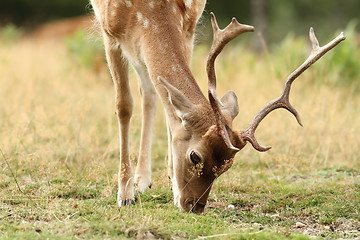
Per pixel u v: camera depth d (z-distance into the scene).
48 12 53.09
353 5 51.41
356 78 20.33
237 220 10.12
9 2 52.09
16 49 28.66
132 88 18.66
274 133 15.09
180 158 9.48
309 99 16.78
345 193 11.49
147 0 10.55
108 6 10.77
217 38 9.09
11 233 8.77
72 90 19.72
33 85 19.53
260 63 24.94
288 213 10.54
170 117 9.87
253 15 45.16
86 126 15.45
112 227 8.92
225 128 9.04
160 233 8.85
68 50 26.22
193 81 9.94
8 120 15.34
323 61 19.81
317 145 14.80
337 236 9.48
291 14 51.38
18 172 12.08
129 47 10.72
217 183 11.84
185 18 10.95
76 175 12.01
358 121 16.52
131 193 10.73
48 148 13.31
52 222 9.38
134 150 13.45
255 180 12.46
